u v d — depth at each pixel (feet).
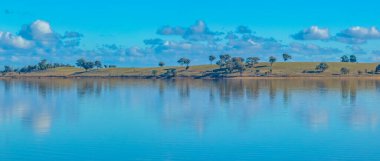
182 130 204.44
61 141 179.42
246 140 180.75
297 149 164.76
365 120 237.04
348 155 156.04
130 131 201.87
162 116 257.96
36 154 159.02
